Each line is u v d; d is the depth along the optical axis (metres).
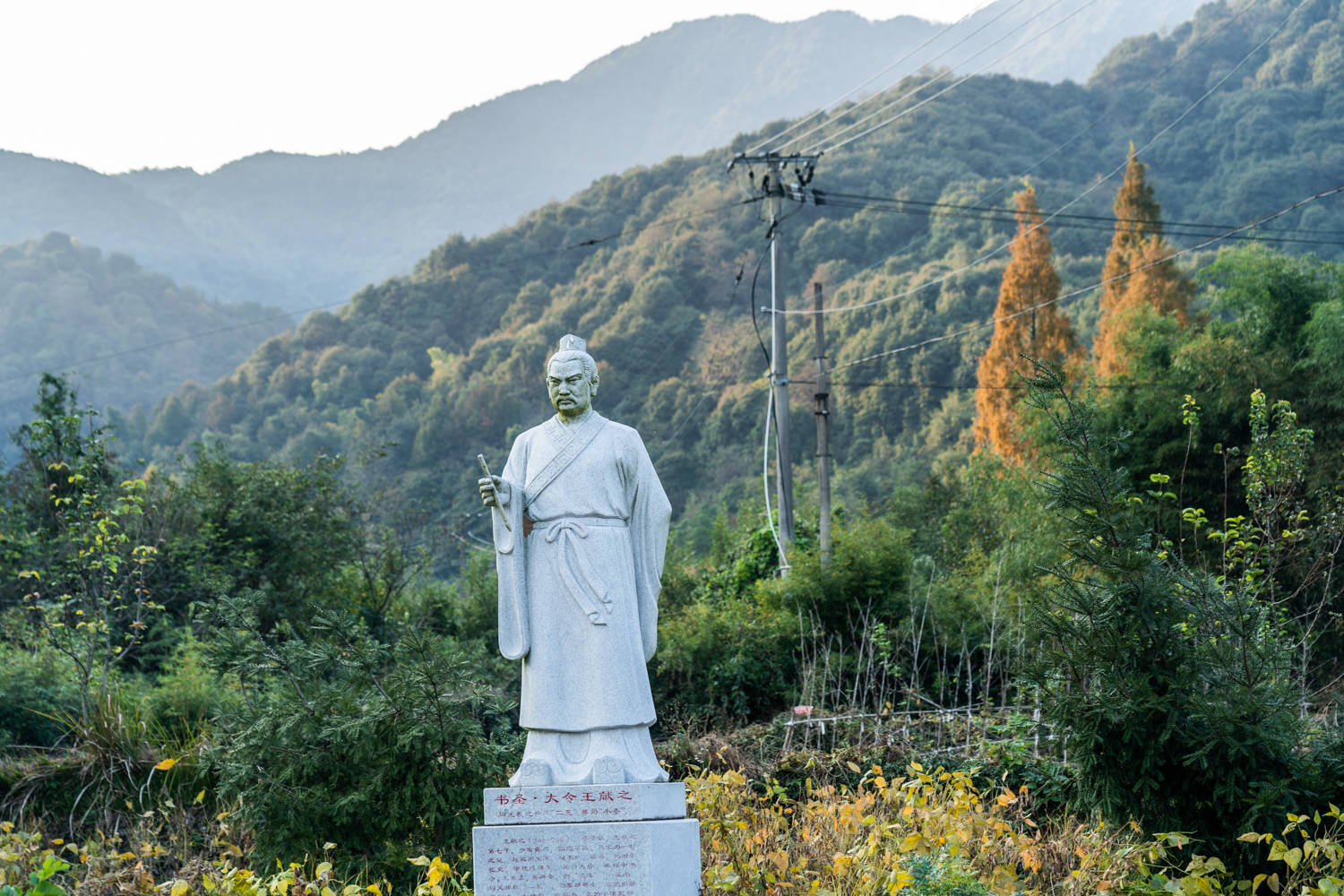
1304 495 15.55
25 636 16.62
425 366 57.41
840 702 16.08
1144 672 9.27
